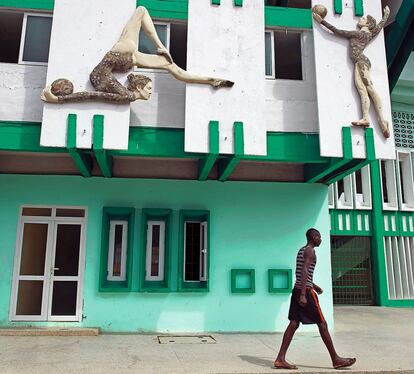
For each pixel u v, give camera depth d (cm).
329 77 839
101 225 915
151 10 862
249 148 792
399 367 615
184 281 943
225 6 837
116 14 808
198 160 943
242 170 976
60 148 785
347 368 603
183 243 937
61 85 752
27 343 751
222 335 870
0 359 632
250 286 933
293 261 958
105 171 877
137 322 889
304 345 780
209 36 820
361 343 805
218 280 927
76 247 914
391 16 1094
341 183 1495
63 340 783
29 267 895
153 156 827
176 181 953
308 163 962
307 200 988
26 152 858
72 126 746
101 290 882
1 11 853
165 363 622
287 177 990
